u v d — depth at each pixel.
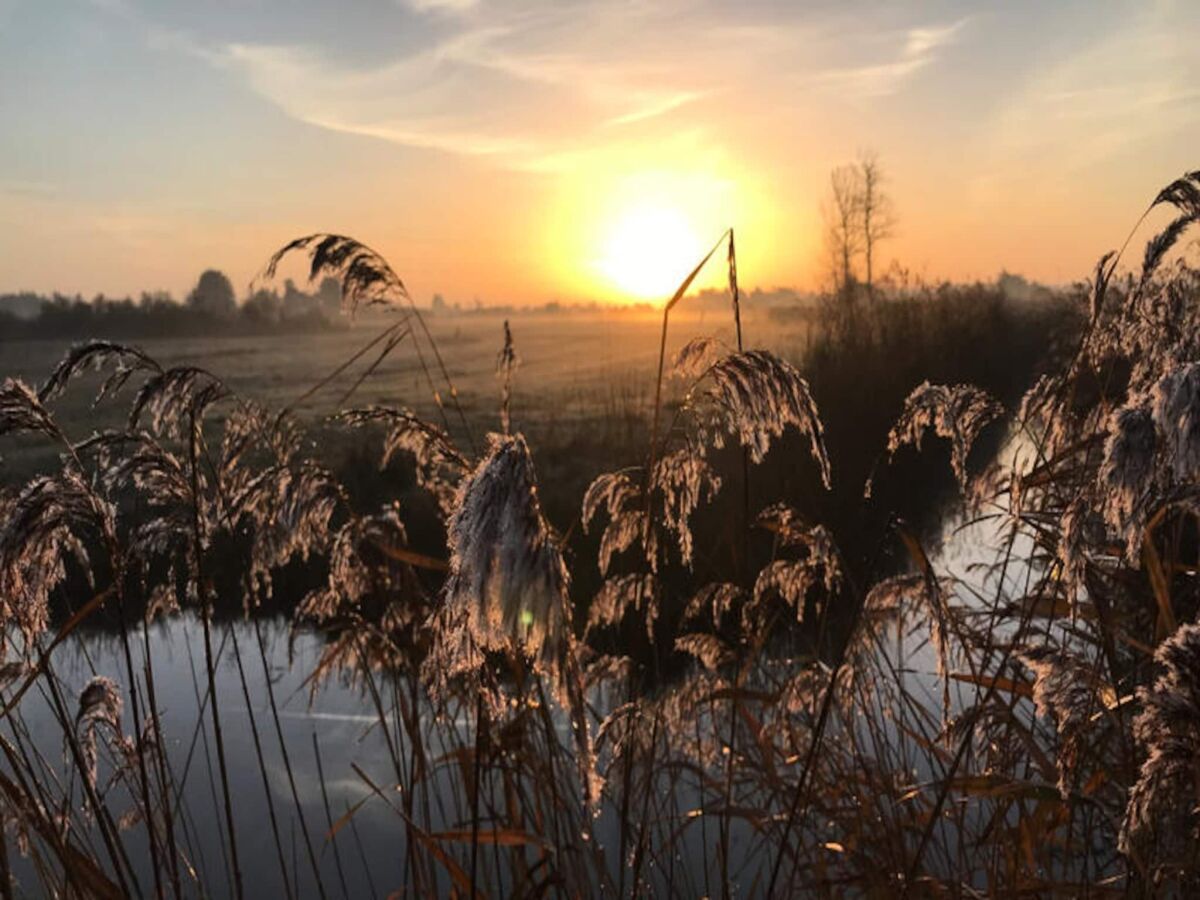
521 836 2.73
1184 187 3.45
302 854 5.41
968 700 5.13
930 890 3.26
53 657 8.64
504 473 1.76
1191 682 2.07
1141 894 2.84
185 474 3.37
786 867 4.07
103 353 3.13
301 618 4.14
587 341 66.38
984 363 19.80
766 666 5.11
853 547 8.16
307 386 32.56
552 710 3.98
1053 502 3.57
